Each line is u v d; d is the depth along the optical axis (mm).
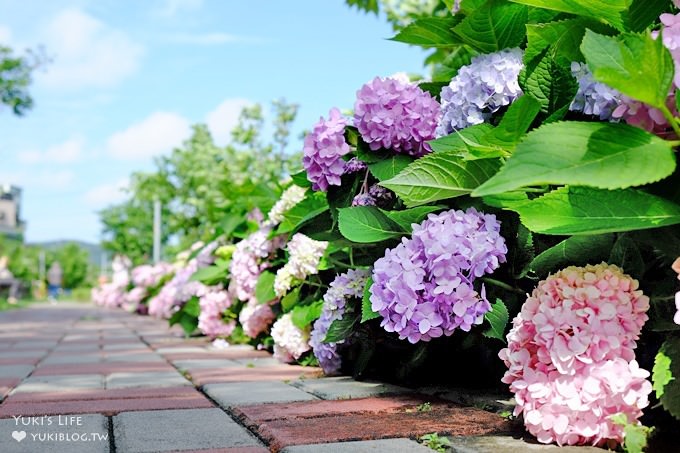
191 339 6133
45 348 5434
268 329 4707
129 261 23766
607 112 1830
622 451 1571
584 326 1602
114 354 4723
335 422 1987
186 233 12539
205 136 12539
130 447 1729
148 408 2346
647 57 1430
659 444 1568
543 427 1613
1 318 14250
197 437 1851
